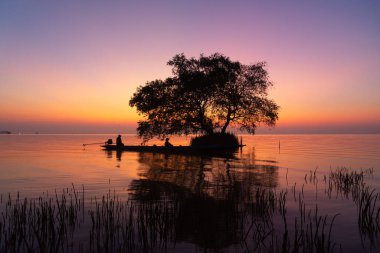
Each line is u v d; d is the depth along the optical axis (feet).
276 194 49.26
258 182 59.67
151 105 136.77
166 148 131.95
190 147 130.31
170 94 140.87
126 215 36.27
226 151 141.59
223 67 140.77
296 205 42.55
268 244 28.66
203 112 144.05
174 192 49.83
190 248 27.73
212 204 42.14
